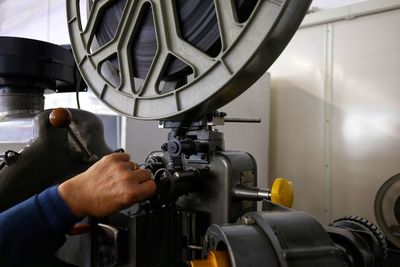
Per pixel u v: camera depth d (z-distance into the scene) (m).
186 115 0.58
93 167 0.49
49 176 0.67
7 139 0.80
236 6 0.50
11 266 0.44
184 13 0.56
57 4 2.51
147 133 1.31
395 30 1.61
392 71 1.63
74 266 0.69
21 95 0.92
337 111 1.80
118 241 0.53
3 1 2.95
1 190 0.61
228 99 0.59
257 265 0.38
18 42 0.84
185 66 0.57
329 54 1.81
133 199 0.46
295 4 0.46
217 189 0.60
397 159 1.64
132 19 0.60
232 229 0.42
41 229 0.44
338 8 1.74
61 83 1.00
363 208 1.73
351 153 1.77
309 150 1.91
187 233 0.62
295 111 1.96
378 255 0.61
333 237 0.57
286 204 0.56
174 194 0.58
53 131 0.69
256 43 0.46
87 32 0.68
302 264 0.38
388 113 1.65
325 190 1.85
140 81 0.66
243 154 0.65
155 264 0.57
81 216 0.47
